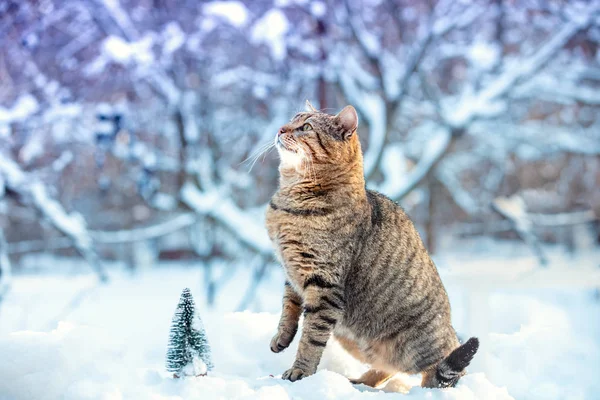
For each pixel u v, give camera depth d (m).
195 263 19.30
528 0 14.04
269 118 14.85
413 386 4.27
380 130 12.75
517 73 13.07
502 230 19.03
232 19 11.97
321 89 13.15
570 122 16.91
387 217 4.85
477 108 12.89
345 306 4.65
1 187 11.50
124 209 19.28
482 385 4.00
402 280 4.63
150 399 3.40
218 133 15.02
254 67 14.73
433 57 14.84
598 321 7.37
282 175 4.95
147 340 5.01
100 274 13.19
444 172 16.52
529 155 16.67
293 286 4.70
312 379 3.81
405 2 15.02
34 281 13.83
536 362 5.04
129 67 13.13
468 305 5.06
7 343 3.97
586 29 14.01
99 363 3.79
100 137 11.97
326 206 4.59
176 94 13.55
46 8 12.75
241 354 4.87
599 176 19.14
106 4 12.47
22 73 13.60
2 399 3.45
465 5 13.72
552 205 20.42
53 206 12.46
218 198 13.17
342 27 13.41
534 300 8.34
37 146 12.48
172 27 12.81
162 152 14.64
